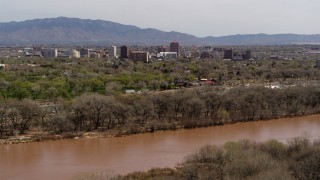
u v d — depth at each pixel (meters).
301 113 182.38
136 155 116.31
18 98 176.12
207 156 95.31
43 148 123.75
